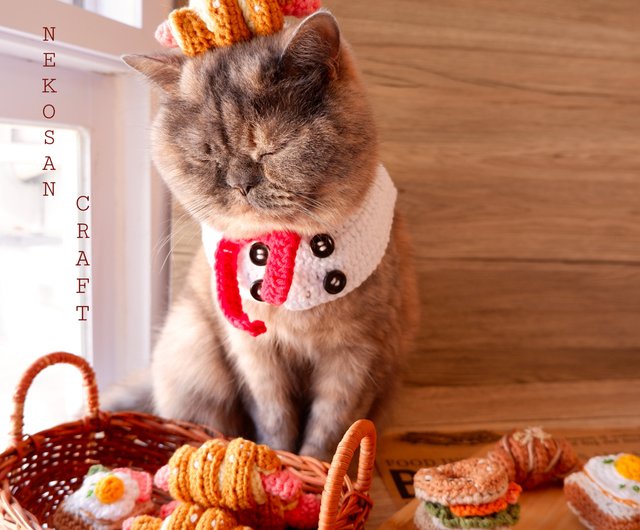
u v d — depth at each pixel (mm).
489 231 659
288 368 502
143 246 605
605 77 651
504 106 640
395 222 545
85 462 481
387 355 498
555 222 668
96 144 571
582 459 536
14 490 438
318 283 427
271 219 402
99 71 561
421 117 628
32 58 499
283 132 386
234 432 554
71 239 579
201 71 409
